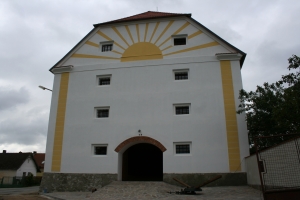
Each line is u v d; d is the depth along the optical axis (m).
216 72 17.66
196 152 16.27
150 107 17.77
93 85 19.20
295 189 7.89
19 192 22.50
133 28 20.02
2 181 37.00
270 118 14.19
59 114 19.05
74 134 18.31
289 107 11.23
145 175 22.20
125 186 14.88
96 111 18.75
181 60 18.39
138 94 18.23
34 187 34.97
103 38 20.30
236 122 16.44
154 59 18.81
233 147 16.02
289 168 9.56
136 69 18.86
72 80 19.70
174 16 19.45
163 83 18.12
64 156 17.98
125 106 18.17
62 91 19.58
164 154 16.56
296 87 11.68
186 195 12.58
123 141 17.41
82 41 20.48
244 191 13.10
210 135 16.42
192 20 19.20
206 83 17.52
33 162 49.69
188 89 17.62
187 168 16.08
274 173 10.26
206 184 14.44
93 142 17.84
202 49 18.41
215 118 16.70
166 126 17.14
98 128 18.08
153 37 19.42
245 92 15.46
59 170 17.77
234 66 17.61
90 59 19.94
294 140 9.43
